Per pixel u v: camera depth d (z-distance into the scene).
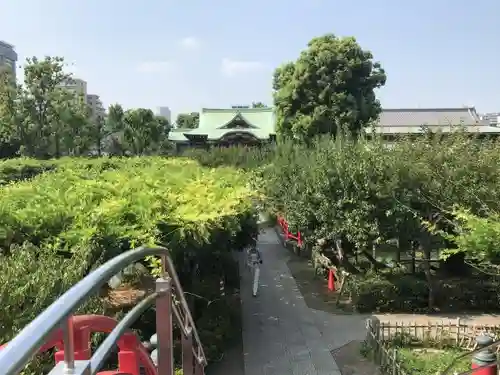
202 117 65.44
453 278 15.60
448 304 14.85
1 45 92.62
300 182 17.09
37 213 9.22
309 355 11.66
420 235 13.91
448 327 12.12
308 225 16.39
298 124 37.62
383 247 18.34
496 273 10.09
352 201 14.23
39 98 45.69
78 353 2.82
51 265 6.89
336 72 37.34
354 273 16.23
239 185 15.52
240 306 14.95
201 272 13.33
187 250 9.84
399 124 61.59
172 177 13.70
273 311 14.91
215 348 11.11
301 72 38.19
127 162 28.66
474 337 11.53
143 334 9.35
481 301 14.85
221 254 12.67
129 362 3.40
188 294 11.51
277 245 24.72
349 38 38.78
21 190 11.55
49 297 5.96
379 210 14.02
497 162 12.42
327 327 13.51
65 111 46.22
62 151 50.81
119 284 11.03
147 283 10.88
